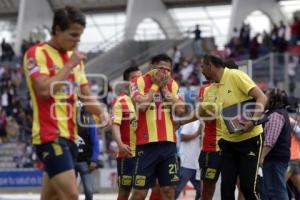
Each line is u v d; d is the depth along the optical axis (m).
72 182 18.64
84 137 32.94
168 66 26.14
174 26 107.25
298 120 33.69
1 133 74.06
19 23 105.00
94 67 91.44
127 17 100.38
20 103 82.25
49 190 19.80
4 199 45.31
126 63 92.69
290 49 84.00
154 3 103.69
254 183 25.09
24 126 72.94
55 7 108.06
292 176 33.56
